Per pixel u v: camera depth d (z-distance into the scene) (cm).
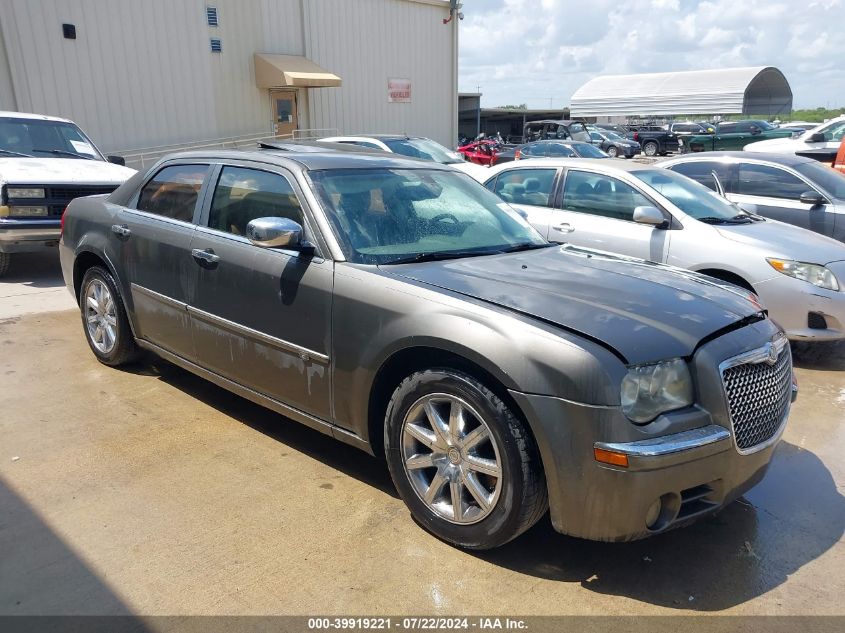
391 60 2180
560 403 266
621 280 342
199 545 306
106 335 511
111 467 374
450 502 310
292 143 479
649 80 5334
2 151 874
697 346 286
